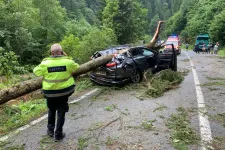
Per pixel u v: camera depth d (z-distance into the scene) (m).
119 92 7.75
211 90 7.66
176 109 5.86
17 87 6.01
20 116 5.82
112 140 4.29
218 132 4.52
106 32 21.67
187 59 20.34
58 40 23.16
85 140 4.33
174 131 4.59
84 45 14.04
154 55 9.95
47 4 22.42
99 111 5.88
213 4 63.03
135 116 5.45
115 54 8.64
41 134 4.69
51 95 4.12
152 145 4.07
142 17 42.69
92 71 8.74
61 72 4.13
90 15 68.12
